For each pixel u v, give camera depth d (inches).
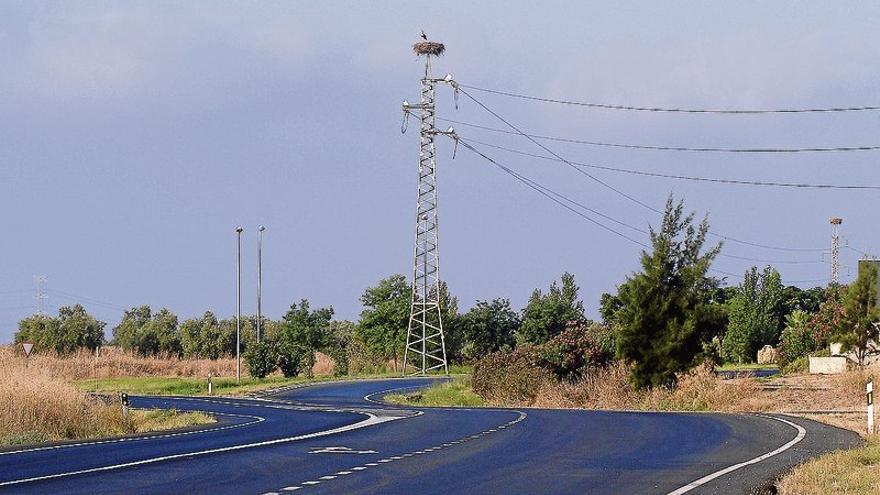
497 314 6067.9
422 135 5068.9
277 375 5477.4
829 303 3863.2
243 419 2256.4
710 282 2792.8
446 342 5821.9
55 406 1875.0
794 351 3924.7
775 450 1339.8
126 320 7214.6
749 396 2541.8
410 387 4232.3
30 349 3036.4
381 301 6063.0
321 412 2539.4
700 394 2564.0
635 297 2765.7
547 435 1637.6
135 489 959.0
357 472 1114.7
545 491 965.2
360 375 5206.7
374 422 2036.2
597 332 3316.9
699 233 2795.3
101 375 4867.1
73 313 6412.4
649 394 2716.5
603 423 1894.7
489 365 3346.5
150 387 4244.6
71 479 1040.2
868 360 3299.7
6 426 1765.5
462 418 2128.4
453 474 1099.3
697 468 1149.7
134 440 1593.3
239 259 4790.8
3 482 1013.8
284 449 1406.3
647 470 1136.2
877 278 3348.9
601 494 943.7
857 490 930.7
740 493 940.6
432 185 5108.3
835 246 7081.7
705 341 2837.1
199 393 4037.9
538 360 3284.9
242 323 7249.0
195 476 1069.8
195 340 7047.2
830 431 1617.9
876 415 1995.6
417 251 5132.9
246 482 1018.1
